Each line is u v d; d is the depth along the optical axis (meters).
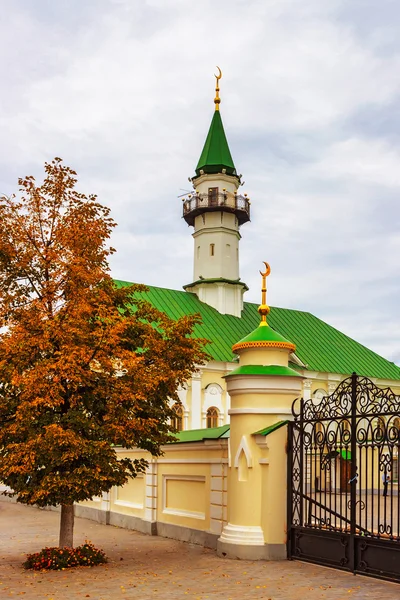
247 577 13.89
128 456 24.27
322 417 15.45
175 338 17.05
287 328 58.19
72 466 15.26
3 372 15.06
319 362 55.41
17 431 14.77
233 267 57.53
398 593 12.17
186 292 55.91
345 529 14.55
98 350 15.44
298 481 16.27
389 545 13.30
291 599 11.75
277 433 16.44
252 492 16.45
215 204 57.28
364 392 14.17
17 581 13.83
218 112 60.03
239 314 55.91
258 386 16.77
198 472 19.92
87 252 16.72
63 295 16.39
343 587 12.73
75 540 20.97
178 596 12.16
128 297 17.75
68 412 15.32
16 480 15.29
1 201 16.67
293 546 15.90
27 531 23.80
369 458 32.22
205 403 48.19
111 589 12.88
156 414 16.45
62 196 16.98
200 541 19.39
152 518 22.30
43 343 15.01
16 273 16.42
